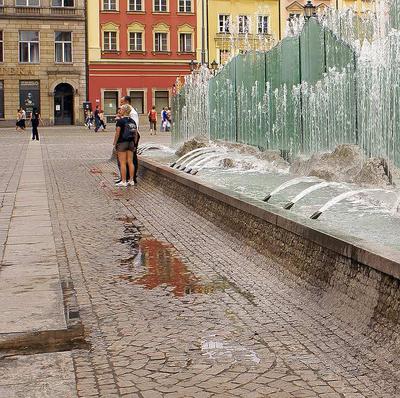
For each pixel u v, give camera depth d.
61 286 8.77
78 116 69.19
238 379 5.70
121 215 14.70
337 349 6.30
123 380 5.73
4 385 5.65
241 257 10.28
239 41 71.38
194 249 11.02
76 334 6.90
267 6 71.94
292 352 6.29
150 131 59.06
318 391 5.40
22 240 11.84
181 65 71.00
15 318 7.41
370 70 16.91
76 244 11.63
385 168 14.58
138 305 7.94
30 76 68.06
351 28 23.12
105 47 69.62
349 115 17.95
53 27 68.12
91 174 23.73
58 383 5.68
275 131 22.23
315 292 7.84
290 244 8.85
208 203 13.27
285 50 21.41
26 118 68.31
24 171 24.95
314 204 12.78
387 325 6.15
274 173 19.58
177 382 5.66
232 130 26.86
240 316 7.43
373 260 6.46
